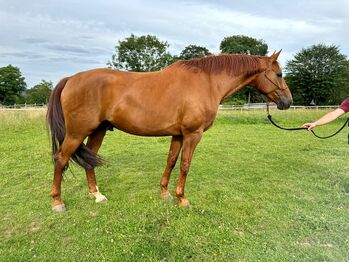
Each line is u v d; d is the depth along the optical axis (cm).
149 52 4959
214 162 626
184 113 349
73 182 480
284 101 402
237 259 275
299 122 1466
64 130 356
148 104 344
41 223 340
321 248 294
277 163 624
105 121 373
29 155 666
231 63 378
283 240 308
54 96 358
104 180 495
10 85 5775
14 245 296
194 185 472
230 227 333
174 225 332
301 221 349
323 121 369
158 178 506
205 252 286
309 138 962
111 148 764
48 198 413
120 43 4966
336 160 649
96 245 296
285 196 430
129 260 272
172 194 434
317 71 4769
